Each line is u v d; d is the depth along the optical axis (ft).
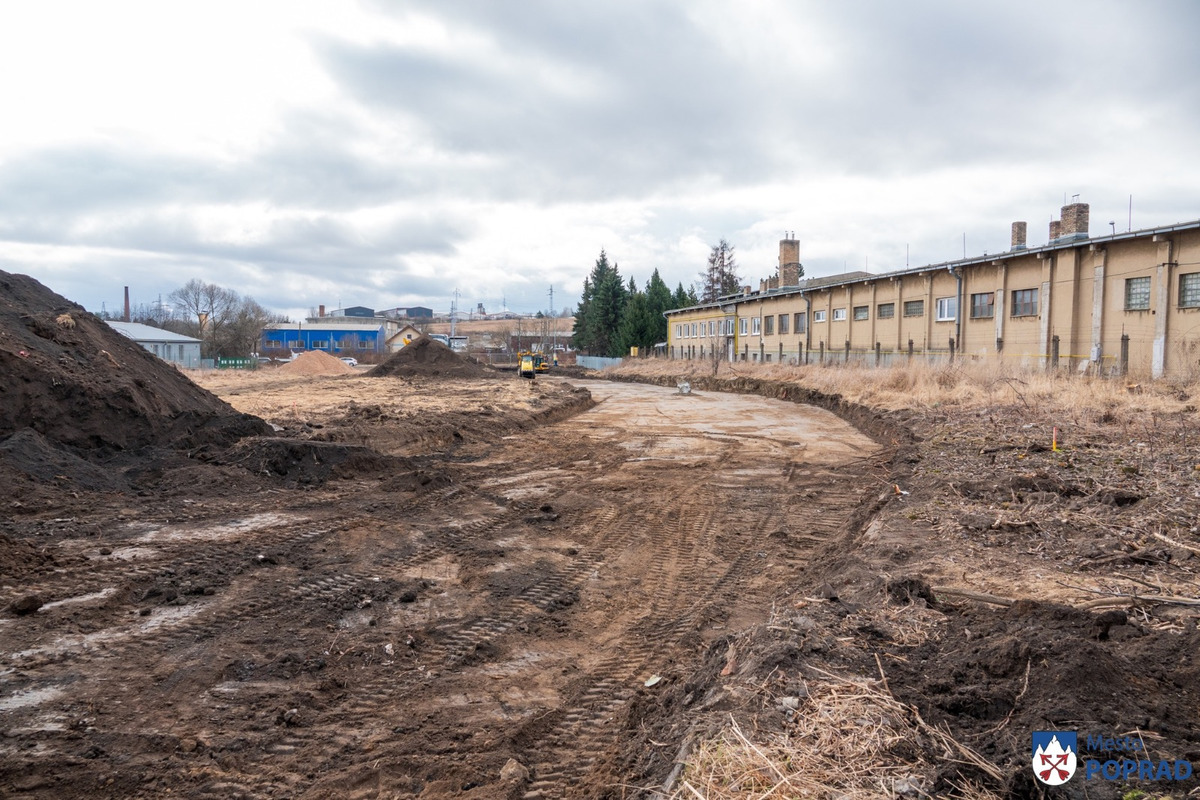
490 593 21.89
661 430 64.44
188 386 46.50
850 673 12.23
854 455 49.08
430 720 14.40
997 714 10.50
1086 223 82.64
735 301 174.19
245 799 11.69
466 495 35.29
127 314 240.94
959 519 24.25
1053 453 34.55
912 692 11.29
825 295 135.33
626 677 16.57
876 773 9.32
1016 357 86.48
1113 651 11.88
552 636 18.95
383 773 12.53
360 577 22.57
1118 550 19.72
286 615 19.27
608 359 222.69
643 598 21.99
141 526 26.45
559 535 29.04
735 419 73.72
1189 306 67.15
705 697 12.99
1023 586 17.33
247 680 15.64
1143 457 32.07
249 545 24.97
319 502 31.73
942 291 102.42
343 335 337.52
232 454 36.70
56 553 22.80
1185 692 10.78
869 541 22.88
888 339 115.65
